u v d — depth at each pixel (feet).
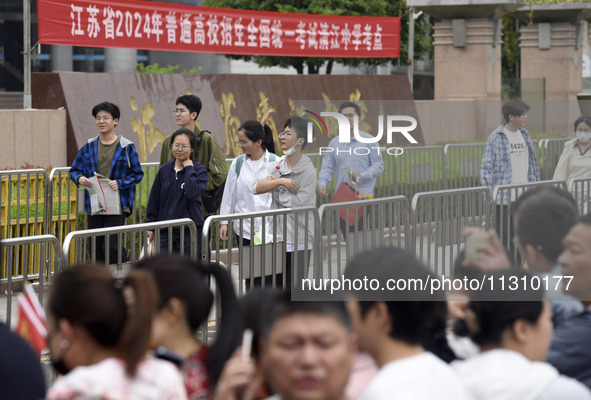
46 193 39.52
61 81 52.42
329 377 11.31
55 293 12.87
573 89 100.42
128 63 141.79
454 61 84.02
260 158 31.35
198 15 57.06
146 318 12.73
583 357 16.01
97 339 12.69
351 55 65.46
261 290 15.12
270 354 11.55
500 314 14.46
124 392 12.13
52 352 13.06
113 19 52.80
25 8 51.88
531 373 14.11
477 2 80.23
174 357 14.11
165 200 32.58
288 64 104.42
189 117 36.14
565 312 16.28
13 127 49.88
